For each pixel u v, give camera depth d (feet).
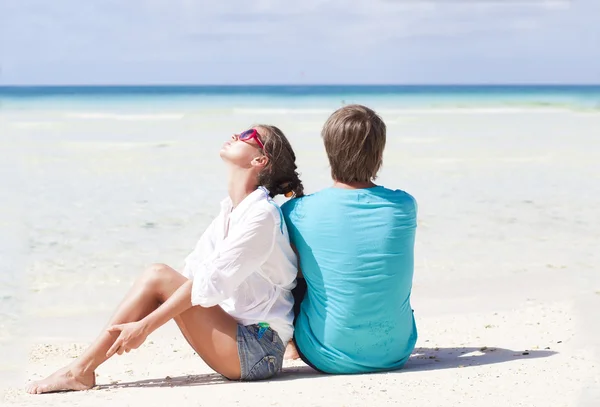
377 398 10.41
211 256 11.53
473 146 63.82
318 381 11.59
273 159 12.15
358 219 11.89
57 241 27.43
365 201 11.96
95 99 157.48
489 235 28.68
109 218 31.91
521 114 108.78
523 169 49.34
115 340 11.48
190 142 65.57
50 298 20.34
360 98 172.86
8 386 12.66
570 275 22.50
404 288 12.17
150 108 122.21
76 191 39.29
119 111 111.55
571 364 12.46
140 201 36.14
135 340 11.24
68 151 58.80
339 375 12.17
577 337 15.02
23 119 93.40
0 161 52.54
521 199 37.45
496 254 25.49
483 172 47.67
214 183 41.91
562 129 82.17
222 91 236.43
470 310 18.67
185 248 26.37
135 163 51.26
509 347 14.44
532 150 61.11
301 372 12.89
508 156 56.75
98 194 38.27
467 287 21.18
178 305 11.28
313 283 12.23
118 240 27.66
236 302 11.96
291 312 12.51
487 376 11.69
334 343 12.08
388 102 151.64
